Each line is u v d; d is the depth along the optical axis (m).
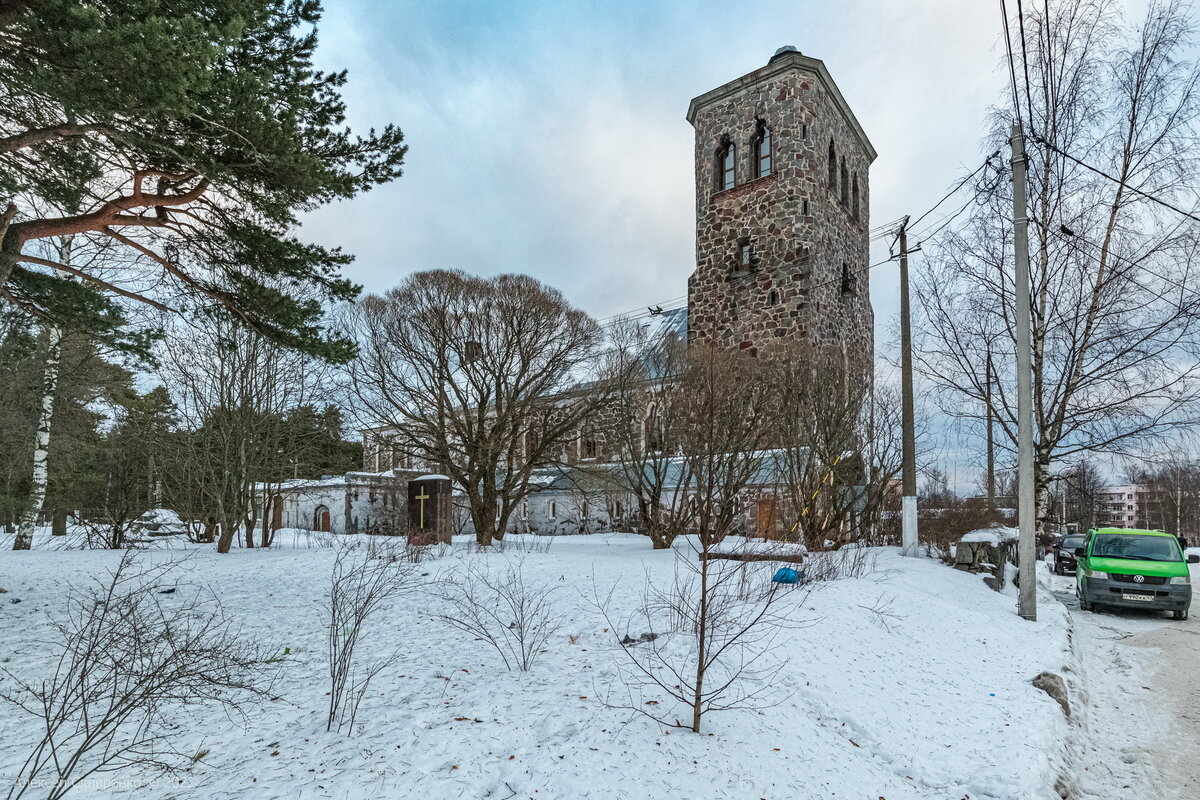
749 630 7.16
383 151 10.41
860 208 31.77
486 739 4.37
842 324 28.28
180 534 25.84
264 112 7.81
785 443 17.50
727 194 28.31
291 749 4.28
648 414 21.34
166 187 9.23
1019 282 11.90
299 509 37.56
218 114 7.48
